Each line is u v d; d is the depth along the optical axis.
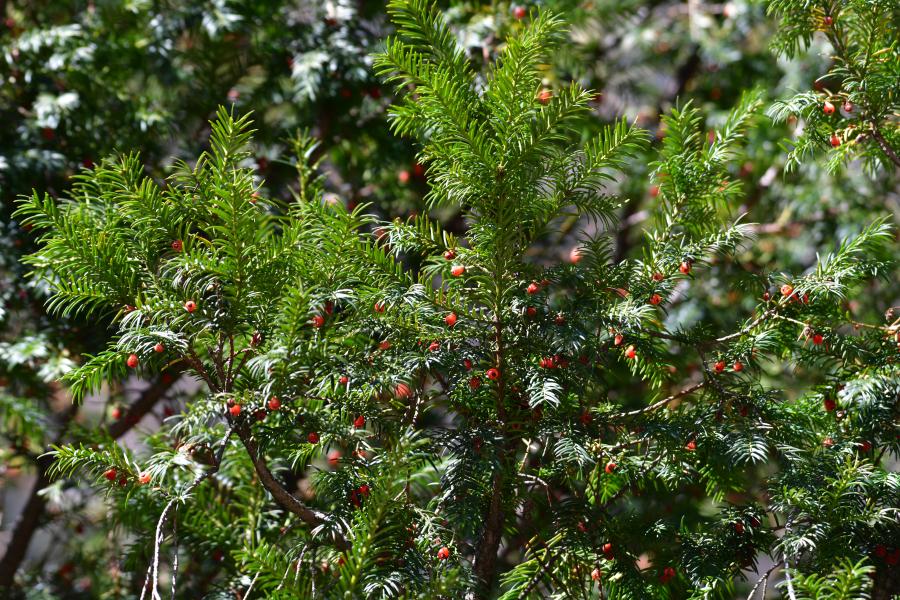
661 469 2.13
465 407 2.09
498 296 2.04
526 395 2.08
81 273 2.04
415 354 2.04
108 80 2.82
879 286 2.82
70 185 2.71
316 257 2.07
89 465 2.06
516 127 2.03
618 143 2.06
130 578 2.54
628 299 2.08
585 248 2.11
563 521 2.11
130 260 2.06
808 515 2.05
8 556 2.74
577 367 2.06
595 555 2.12
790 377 2.58
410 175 2.89
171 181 2.61
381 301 2.06
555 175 2.07
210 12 2.82
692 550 2.08
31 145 2.69
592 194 2.08
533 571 2.15
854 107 2.22
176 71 2.86
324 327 2.08
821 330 2.12
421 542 2.03
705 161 2.13
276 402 1.99
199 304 2.04
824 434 2.14
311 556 2.13
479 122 2.07
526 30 2.06
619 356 2.18
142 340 2.02
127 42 2.87
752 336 2.13
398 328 2.06
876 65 2.15
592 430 2.10
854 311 2.81
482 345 2.06
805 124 2.22
